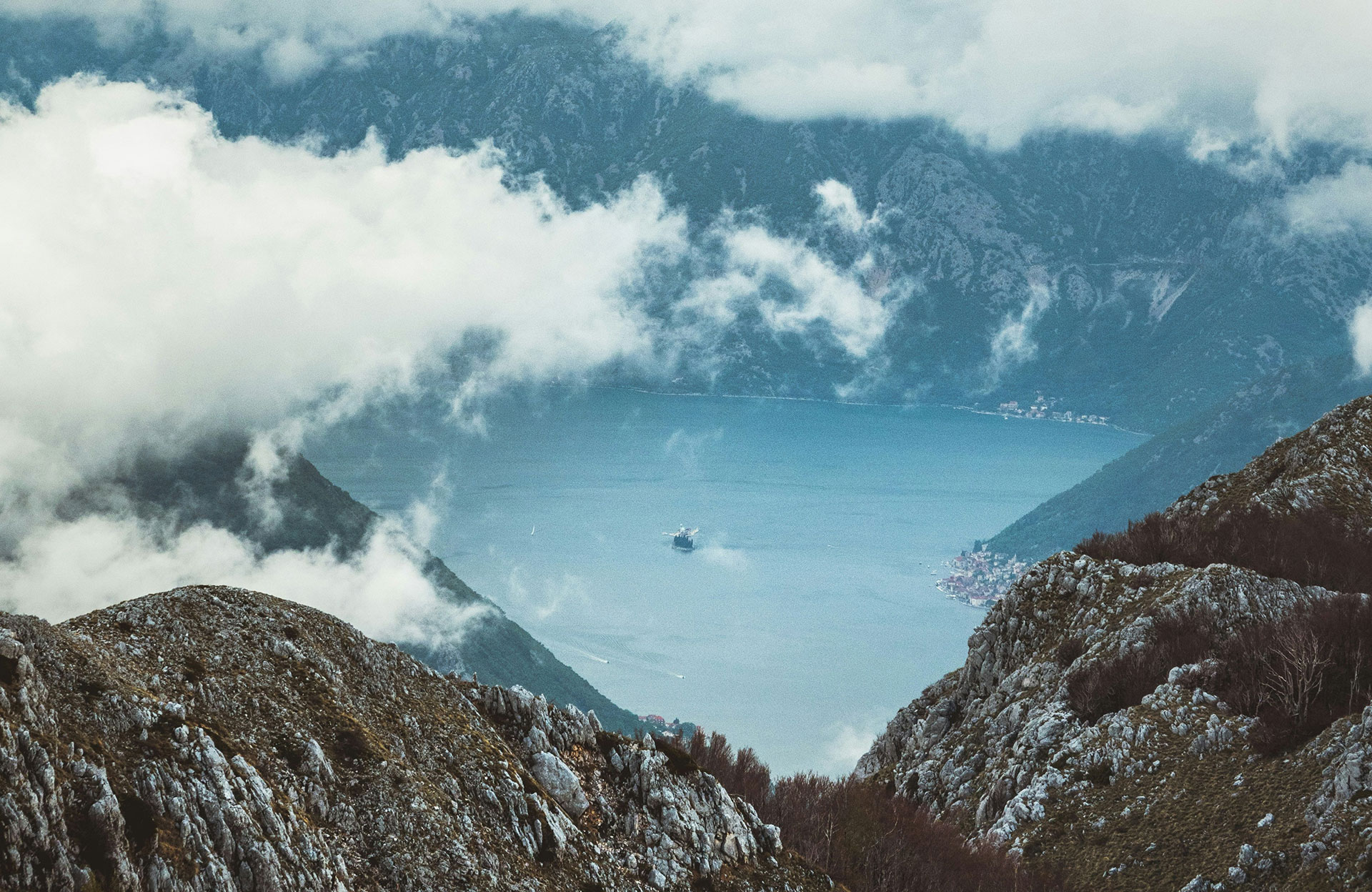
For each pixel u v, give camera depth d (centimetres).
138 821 2873
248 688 3722
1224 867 6438
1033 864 7469
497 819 4066
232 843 3058
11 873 2527
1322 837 6038
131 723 3100
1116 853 7181
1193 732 7881
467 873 3666
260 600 4194
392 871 3522
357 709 4025
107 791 2817
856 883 6119
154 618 3781
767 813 6562
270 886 3061
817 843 6394
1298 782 6731
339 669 4141
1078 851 7419
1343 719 6869
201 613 3941
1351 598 8350
